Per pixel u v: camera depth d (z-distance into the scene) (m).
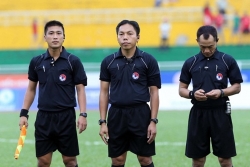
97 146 25.45
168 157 22.06
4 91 44.03
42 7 63.66
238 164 20.23
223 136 15.01
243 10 61.03
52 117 14.98
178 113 39.56
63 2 63.91
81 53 56.00
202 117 15.09
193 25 60.81
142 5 63.06
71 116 15.12
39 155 15.16
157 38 60.38
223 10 60.78
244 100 42.09
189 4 62.03
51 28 14.80
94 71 42.75
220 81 14.91
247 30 58.50
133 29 14.48
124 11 62.56
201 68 15.01
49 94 14.98
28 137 29.08
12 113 41.75
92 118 36.88
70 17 62.62
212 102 14.93
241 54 53.69
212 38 14.47
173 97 42.56
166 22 59.19
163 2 62.94
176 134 29.08
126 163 20.84
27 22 62.47
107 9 63.03
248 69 42.19
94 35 61.47
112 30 61.69
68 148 15.17
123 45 14.41
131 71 14.62
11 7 63.75
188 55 54.53
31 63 15.31
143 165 15.05
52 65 14.99
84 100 15.20
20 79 43.94
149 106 15.64
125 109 14.66
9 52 55.84
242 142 25.88
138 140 14.71
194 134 15.20
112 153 15.01
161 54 54.69
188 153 15.35
